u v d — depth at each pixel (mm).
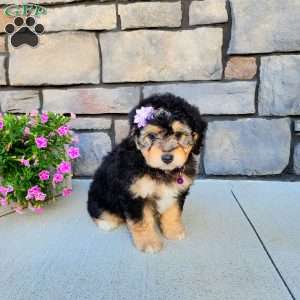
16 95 820
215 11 733
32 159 594
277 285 403
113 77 787
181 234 520
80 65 789
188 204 662
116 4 752
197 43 750
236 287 400
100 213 555
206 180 801
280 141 777
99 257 473
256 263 451
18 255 480
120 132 813
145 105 464
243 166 799
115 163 492
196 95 774
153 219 521
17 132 590
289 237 522
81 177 845
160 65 770
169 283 409
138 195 469
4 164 579
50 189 647
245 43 739
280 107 760
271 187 746
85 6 758
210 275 425
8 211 632
